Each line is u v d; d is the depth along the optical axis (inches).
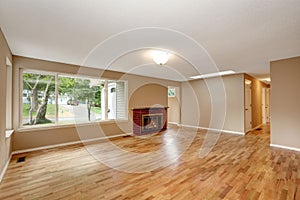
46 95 162.4
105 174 101.5
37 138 152.4
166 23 87.9
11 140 134.1
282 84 156.2
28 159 127.0
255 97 272.1
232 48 126.3
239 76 229.5
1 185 88.2
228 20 84.2
